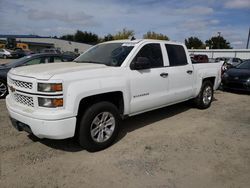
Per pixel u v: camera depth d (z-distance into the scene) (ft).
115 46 17.03
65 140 15.10
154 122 18.93
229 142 15.31
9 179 10.91
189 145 14.74
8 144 14.34
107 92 13.60
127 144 14.73
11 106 13.46
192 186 10.66
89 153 13.50
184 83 19.65
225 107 24.45
